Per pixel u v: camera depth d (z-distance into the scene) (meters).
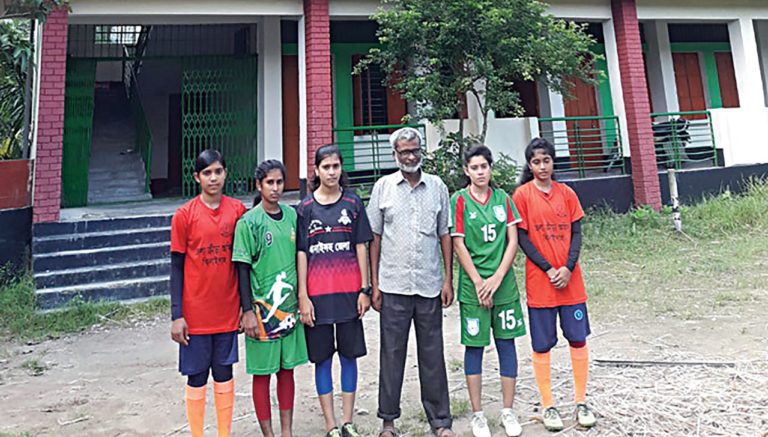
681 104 11.91
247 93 9.55
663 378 3.44
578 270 3.03
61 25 6.83
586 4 9.30
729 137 10.07
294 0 7.91
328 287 2.81
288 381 2.83
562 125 11.00
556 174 9.87
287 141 9.79
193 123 9.27
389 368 2.85
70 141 8.30
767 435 2.64
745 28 10.05
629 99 9.27
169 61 9.55
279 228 2.79
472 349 2.93
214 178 2.69
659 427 2.80
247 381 3.92
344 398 2.88
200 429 2.71
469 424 3.03
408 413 3.20
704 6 9.85
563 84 8.16
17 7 5.95
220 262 2.68
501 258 2.92
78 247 6.57
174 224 2.66
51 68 6.74
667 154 10.30
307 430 3.05
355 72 7.75
